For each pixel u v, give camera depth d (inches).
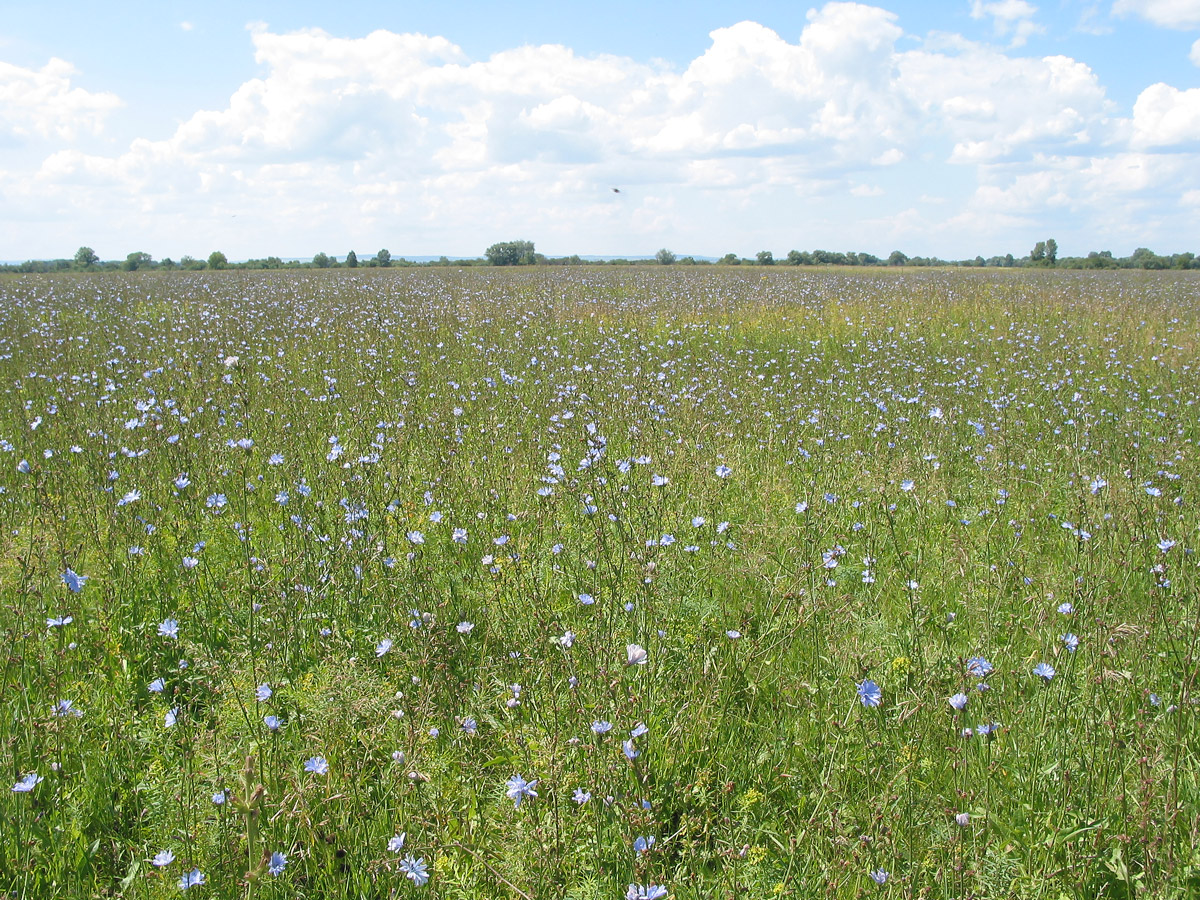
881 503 186.5
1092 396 310.5
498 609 136.5
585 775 99.4
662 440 221.3
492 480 192.4
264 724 106.0
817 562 150.3
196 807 94.2
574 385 295.0
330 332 428.1
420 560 151.2
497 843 92.9
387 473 192.1
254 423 232.5
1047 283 941.8
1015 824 95.7
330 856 87.7
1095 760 99.4
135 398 262.5
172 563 155.8
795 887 85.6
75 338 420.8
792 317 532.1
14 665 117.0
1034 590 145.6
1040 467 225.5
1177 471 211.0
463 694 114.7
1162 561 150.6
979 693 112.4
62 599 128.8
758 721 115.7
